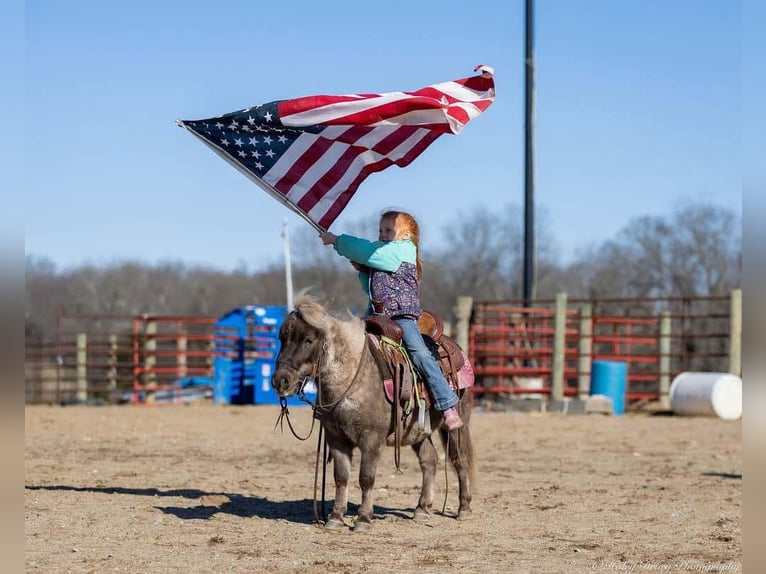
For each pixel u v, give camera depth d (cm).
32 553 805
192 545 850
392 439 943
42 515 982
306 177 975
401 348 922
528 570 765
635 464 1538
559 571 762
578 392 2664
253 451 1661
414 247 947
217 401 2891
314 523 964
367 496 926
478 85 985
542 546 866
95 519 966
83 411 2548
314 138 979
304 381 868
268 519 985
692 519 1016
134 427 2095
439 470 1414
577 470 1452
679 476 1391
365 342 895
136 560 787
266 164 974
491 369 2617
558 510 1068
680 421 2348
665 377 2722
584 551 845
